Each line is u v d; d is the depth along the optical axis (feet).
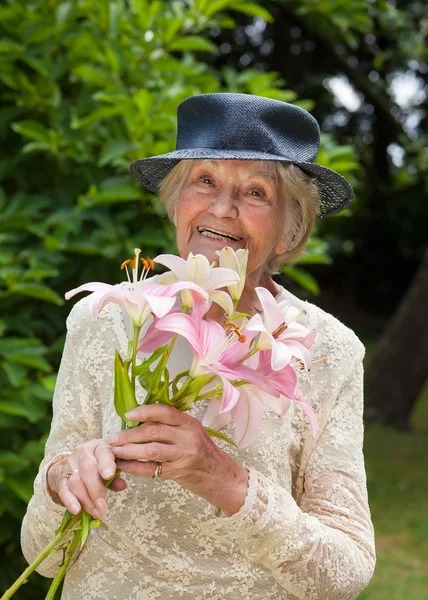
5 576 9.95
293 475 5.48
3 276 8.99
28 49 10.10
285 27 30.86
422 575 16.93
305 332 4.34
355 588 4.97
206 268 4.25
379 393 30.73
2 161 10.09
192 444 4.30
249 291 5.54
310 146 5.42
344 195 5.75
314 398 5.41
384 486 23.08
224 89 11.35
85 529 4.33
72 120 9.64
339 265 57.16
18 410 8.86
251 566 5.10
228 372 4.09
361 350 5.70
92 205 9.52
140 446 4.24
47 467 5.07
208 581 5.06
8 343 8.97
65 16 10.10
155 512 5.08
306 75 32.35
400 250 54.75
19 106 9.98
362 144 39.01
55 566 5.29
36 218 9.92
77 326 5.51
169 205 5.58
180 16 11.05
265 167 5.19
